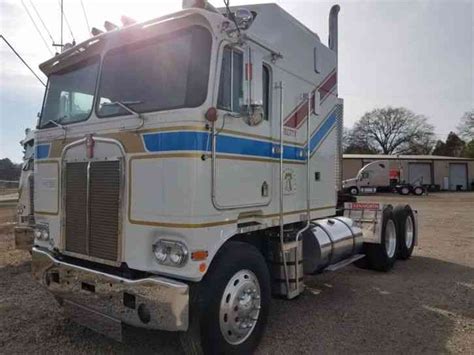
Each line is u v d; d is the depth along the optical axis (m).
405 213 7.84
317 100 5.14
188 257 3.07
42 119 4.49
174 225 3.12
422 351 3.81
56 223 4.11
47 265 4.04
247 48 3.55
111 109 3.65
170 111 3.18
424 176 41.78
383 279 6.39
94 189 3.67
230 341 3.46
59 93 4.32
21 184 6.79
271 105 4.10
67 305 3.81
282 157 4.26
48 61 4.43
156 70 3.47
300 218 4.67
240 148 3.58
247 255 3.60
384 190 34.38
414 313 4.81
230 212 3.45
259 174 3.87
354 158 41.22
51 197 4.20
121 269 3.53
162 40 3.51
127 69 3.67
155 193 3.22
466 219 14.99
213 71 3.22
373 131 62.41
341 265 5.68
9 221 13.59
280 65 4.29
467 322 4.54
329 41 5.83
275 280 4.40
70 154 3.96
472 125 57.16
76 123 3.96
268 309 3.88
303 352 3.75
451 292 5.68
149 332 4.18
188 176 3.08
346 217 6.78
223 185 3.36
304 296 5.45
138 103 3.48
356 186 33.72
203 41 3.29
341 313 4.79
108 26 4.09
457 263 7.60
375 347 3.88
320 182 5.23
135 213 3.35
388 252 7.07
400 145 61.53
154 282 3.10
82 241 3.78
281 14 4.35
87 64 4.07
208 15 3.24
